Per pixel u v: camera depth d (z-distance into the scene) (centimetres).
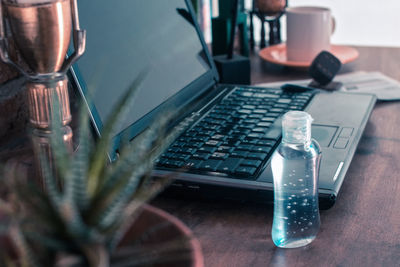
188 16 109
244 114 92
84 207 36
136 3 92
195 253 39
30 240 37
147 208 44
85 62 74
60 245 35
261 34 154
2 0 60
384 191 72
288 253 58
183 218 66
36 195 36
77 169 35
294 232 59
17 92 94
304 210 59
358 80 121
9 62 62
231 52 123
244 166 71
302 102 99
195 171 70
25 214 36
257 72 134
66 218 34
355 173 77
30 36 59
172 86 93
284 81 124
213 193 68
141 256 40
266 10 147
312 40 131
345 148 78
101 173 38
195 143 78
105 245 37
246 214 67
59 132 42
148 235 43
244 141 79
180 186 69
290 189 59
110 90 76
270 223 65
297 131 60
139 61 86
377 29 416
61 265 34
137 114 80
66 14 61
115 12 85
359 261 57
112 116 42
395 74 129
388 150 85
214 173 69
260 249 59
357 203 69
